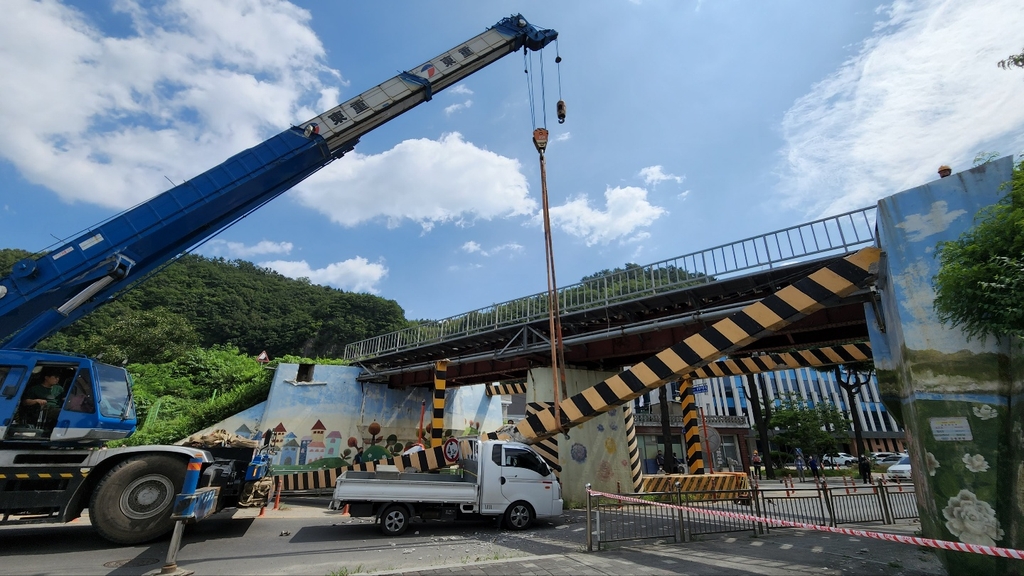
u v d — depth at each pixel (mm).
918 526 11156
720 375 17828
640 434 37500
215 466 9906
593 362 19047
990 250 5863
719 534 10000
